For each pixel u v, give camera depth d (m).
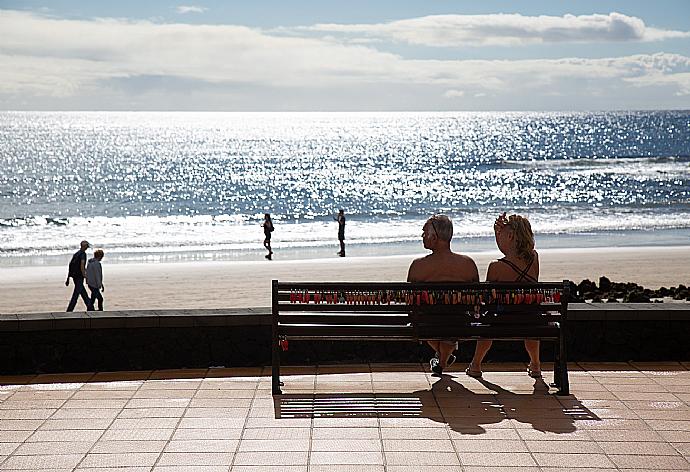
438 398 7.56
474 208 56.03
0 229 46.69
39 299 23.50
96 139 187.62
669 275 26.59
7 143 166.75
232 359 8.73
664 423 6.82
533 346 8.26
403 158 119.19
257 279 26.56
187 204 63.84
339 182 81.94
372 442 6.36
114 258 33.31
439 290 7.57
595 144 156.62
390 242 37.59
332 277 26.61
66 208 61.50
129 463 5.93
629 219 46.78
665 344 8.92
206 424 6.81
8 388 7.94
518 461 5.95
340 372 8.48
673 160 105.88
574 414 7.07
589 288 22.39
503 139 182.75
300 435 6.53
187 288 25.03
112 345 8.59
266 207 60.78
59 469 5.82
